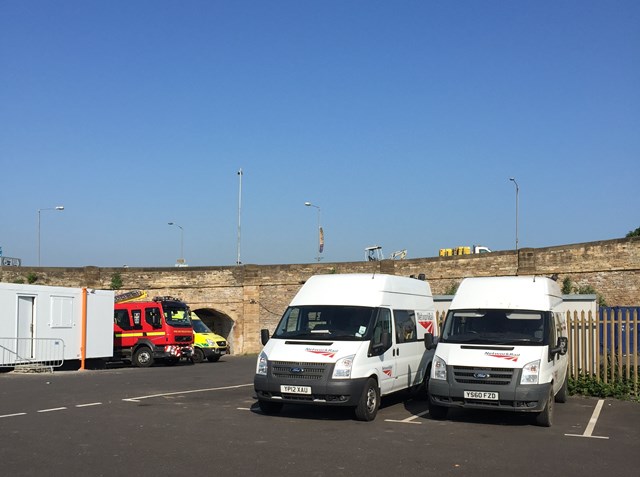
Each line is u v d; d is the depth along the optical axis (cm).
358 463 952
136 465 914
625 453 1050
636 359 1698
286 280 4388
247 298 4444
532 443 1122
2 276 4212
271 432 1177
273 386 1307
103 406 1468
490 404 1264
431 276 3797
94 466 906
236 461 947
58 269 4334
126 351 3141
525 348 1298
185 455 979
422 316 1712
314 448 1046
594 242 3178
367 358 1339
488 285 1474
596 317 1764
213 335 3631
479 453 1037
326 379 1280
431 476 889
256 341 4419
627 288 3064
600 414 1443
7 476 851
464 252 4234
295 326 1428
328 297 1462
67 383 1998
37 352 2589
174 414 1364
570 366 1778
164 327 3133
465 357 1304
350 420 1325
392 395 1769
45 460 937
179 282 4488
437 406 1329
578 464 973
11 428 1179
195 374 2456
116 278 4441
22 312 2544
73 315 2767
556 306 1504
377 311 1428
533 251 3403
